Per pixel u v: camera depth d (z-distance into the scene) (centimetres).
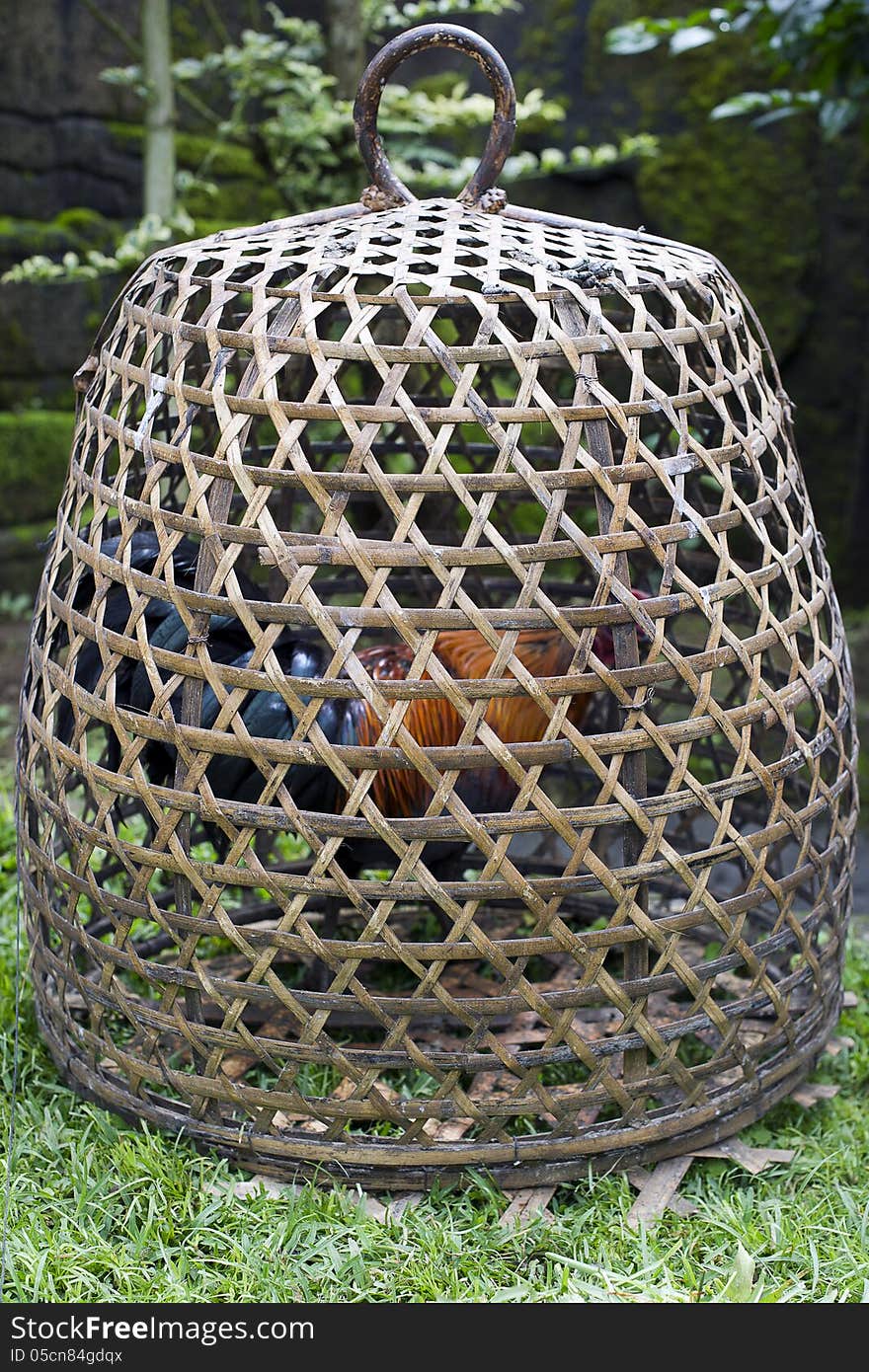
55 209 557
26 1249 189
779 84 563
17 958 248
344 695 179
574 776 309
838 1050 250
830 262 589
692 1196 208
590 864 184
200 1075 200
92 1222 195
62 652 354
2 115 533
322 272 193
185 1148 207
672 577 187
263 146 534
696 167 575
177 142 550
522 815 181
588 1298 180
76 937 210
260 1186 199
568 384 353
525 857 315
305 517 325
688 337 196
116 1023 252
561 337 185
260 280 192
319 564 179
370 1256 190
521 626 179
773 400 219
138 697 214
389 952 184
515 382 419
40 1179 207
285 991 188
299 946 186
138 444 195
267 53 434
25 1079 234
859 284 589
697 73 567
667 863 189
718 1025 200
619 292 192
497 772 241
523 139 591
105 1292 183
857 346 595
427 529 312
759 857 199
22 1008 251
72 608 212
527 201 591
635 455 185
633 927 188
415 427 179
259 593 217
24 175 545
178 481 262
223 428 185
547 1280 188
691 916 193
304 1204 194
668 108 574
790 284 582
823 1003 226
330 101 459
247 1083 234
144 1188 200
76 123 553
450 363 181
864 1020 259
